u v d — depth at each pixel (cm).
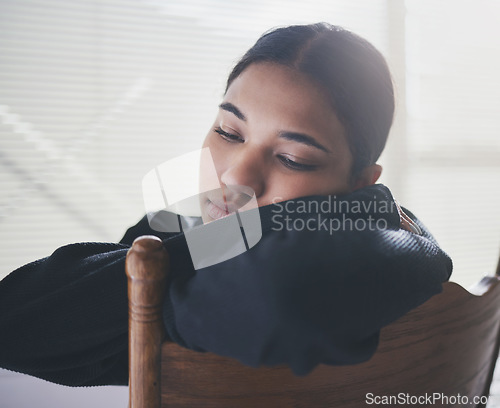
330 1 242
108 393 132
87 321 51
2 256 209
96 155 218
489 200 283
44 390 131
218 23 228
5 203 208
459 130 274
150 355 42
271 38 56
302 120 53
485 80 276
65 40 211
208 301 40
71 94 213
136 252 41
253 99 54
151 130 224
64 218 216
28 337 53
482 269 284
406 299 42
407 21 258
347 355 39
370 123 56
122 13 216
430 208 271
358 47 56
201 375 42
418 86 263
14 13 203
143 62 221
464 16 268
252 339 38
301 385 44
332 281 39
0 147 206
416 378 49
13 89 206
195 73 227
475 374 58
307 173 55
